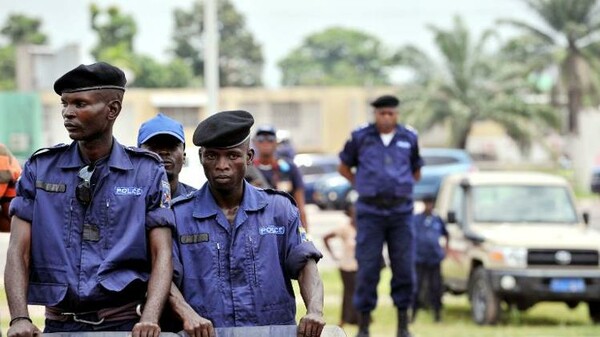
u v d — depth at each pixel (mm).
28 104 28562
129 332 5293
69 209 5402
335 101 70812
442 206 17891
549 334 14266
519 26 55969
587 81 55375
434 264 16219
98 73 5312
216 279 5664
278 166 12633
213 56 31891
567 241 15602
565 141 56969
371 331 13891
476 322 15945
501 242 15609
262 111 70250
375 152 11203
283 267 5797
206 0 32125
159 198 5492
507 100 56344
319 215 37562
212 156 5637
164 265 5430
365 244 11297
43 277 5402
